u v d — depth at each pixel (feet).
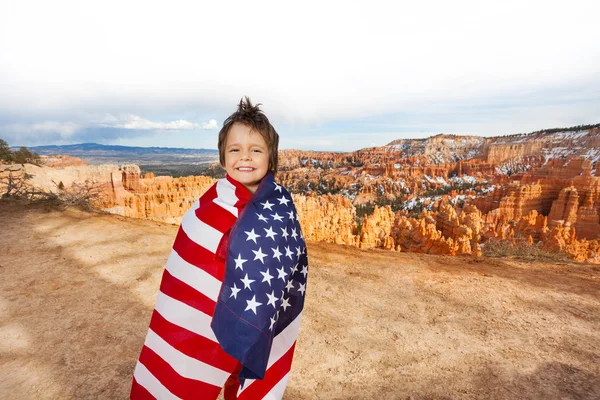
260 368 4.09
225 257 4.22
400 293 15.38
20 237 21.33
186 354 4.17
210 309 4.15
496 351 10.98
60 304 13.11
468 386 9.27
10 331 11.13
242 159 4.50
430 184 497.46
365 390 9.06
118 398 8.29
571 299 15.07
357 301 14.46
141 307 13.07
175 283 4.26
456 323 12.78
